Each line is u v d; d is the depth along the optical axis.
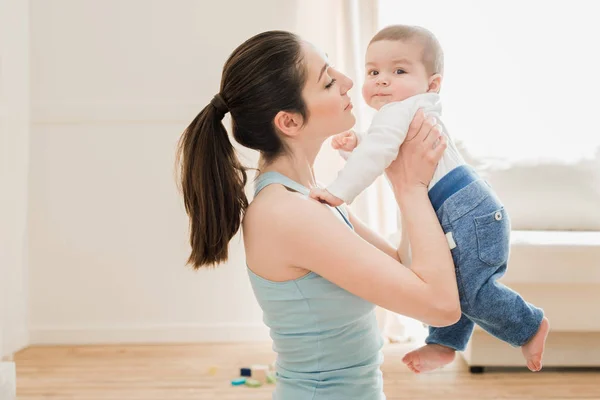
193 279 3.46
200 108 3.40
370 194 3.36
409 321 3.46
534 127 3.47
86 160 3.41
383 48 1.61
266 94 1.33
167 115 3.40
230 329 3.47
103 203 3.43
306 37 3.44
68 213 3.43
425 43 1.61
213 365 3.08
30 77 3.38
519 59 3.47
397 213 3.29
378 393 1.38
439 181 1.47
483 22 3.46
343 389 1.33
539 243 2.66
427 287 1.25
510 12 3.45
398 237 3.03
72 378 2.91
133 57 3.38
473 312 1.49
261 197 1.35
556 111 3.47
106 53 3.38
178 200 3.42
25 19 2.40
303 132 1.38
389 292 1.24
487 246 1.45
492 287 1.47
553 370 2.91
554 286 2.73
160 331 3.46
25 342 2.52
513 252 2.66
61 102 3.39
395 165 1.38
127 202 3.43
